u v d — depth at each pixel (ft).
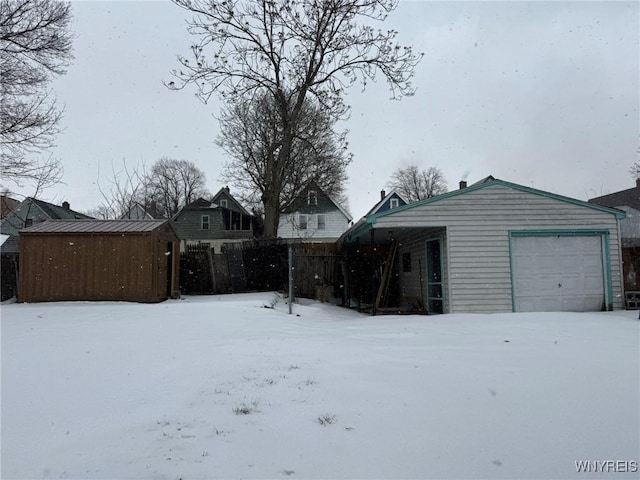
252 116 86.74
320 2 61.98
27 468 8.56
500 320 31.14
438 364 16.93
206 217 130.41
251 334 24.11
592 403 12.37
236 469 8.52
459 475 8.47
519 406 12.16
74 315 31.24
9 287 49.44
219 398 12.80
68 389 13.73
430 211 38.99
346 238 52.65
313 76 67.05
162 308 34.88
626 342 21.44
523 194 39.55
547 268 39.14
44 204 94.68
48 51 52.54
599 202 108.99
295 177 89.51
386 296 51.24
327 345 21.17
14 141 51.55
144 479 8.10
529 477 8.45
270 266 57.41
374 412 11.68
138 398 12.87
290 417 11.28
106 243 42.29
